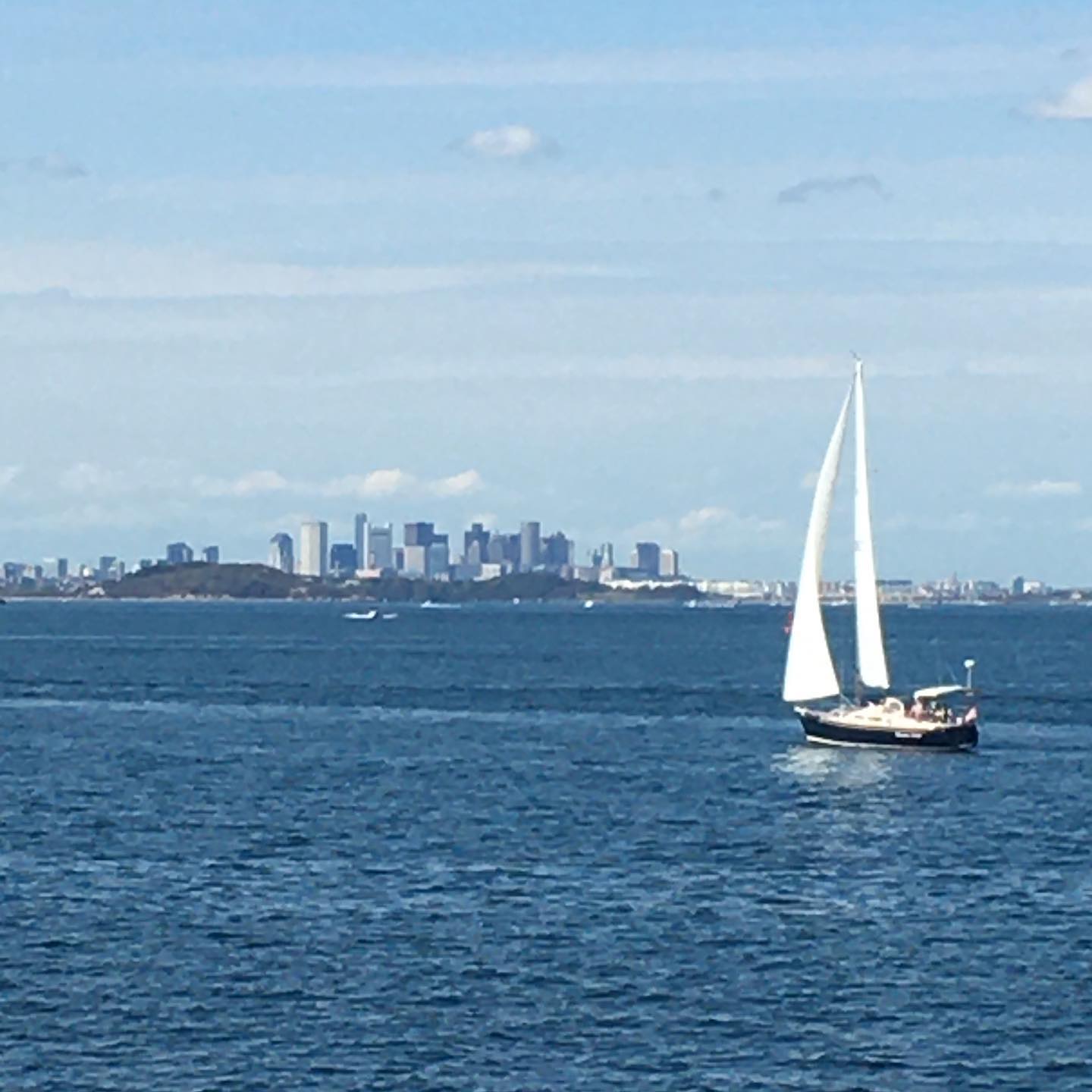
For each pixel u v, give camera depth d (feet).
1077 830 304.71
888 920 235.40
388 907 241.35
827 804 335.26
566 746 438.81
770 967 212.02
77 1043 185.06
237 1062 180.24
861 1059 181.68
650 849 286.05
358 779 371.15
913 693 606.14
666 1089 173.99
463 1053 182.91
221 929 228.63
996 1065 180.24
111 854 279.90
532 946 220.43
